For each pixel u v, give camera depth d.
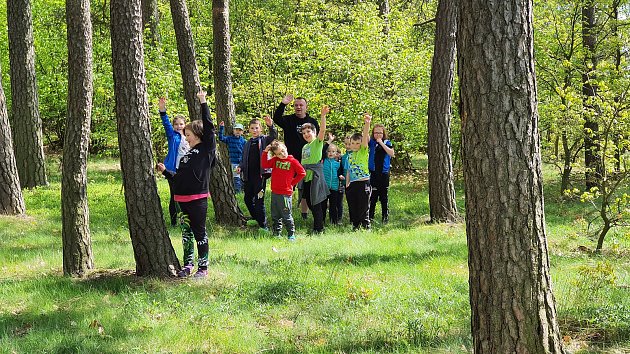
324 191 9.84
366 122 9.74
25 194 13.12
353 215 10.24
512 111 3.40
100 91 16.16
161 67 16.84
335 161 10.84
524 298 3.44
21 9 13.88
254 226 10.38
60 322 5.07
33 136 14.14
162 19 23.45
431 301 5.55
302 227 10.43
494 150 3.42
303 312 5.43
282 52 19.19
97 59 18.30
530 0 3.46
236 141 12.92
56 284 6.18
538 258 3.47
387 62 16.50
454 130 16.53
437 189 10.84
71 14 6.48
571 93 9.47
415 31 19.36
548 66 15.57
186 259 6.70
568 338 4.40
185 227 6.60
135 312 5.31
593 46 15.61
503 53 3.39
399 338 4.61
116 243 8.59
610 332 4.55
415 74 16.67
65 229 6.70
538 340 3.46
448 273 6.77
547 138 14.80
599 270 5.90
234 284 6.29
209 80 19.53
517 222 3.42
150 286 6.16
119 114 6.38
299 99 10.12
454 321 4.98
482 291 3.53
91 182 15.55
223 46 12.10
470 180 3.53
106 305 5.54
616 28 15.52
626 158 8.36
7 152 10.73
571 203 13.77
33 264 7.33
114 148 20.75
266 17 23.50
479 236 3.51
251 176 9.95
